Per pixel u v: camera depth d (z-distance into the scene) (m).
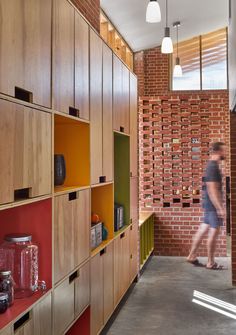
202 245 7.24
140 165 7.38
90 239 3.33
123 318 4.30
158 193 7.34
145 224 6.48
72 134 3.37
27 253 2.46
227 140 7.41
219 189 6.45
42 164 2.33
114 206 4.69
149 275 5.98
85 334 3.31
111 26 5.71
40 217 2.49
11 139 1.96
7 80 1.91
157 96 7.35
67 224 2.76
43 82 2.34
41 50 2.31
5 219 2.54
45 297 2.36
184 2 5.80
